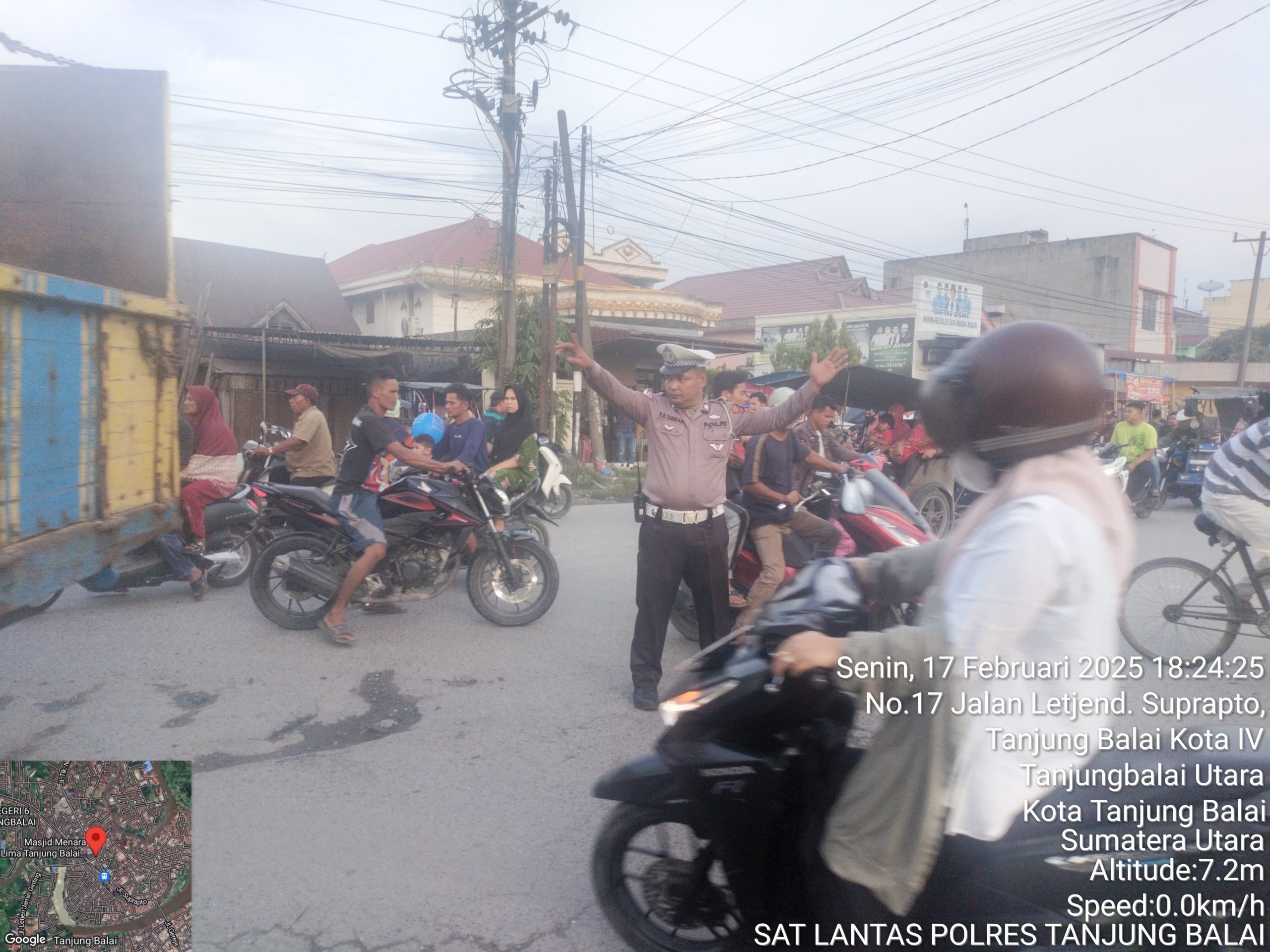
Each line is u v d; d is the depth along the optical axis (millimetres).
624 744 4160
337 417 19797
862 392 11703
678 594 5469
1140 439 11781
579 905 2877
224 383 18547
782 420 4652
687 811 2389
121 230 3943
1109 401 1821
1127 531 1773
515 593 6078
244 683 4871
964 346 1927
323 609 5777
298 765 3891
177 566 6273
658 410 4504
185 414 6352
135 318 3289
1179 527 11414
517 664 5270
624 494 13961
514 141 14148
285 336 16609
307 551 5801
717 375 5445
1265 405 6062
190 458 6344
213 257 24172
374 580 5684
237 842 3229
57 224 3973
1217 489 5008
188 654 5320
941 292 29812
